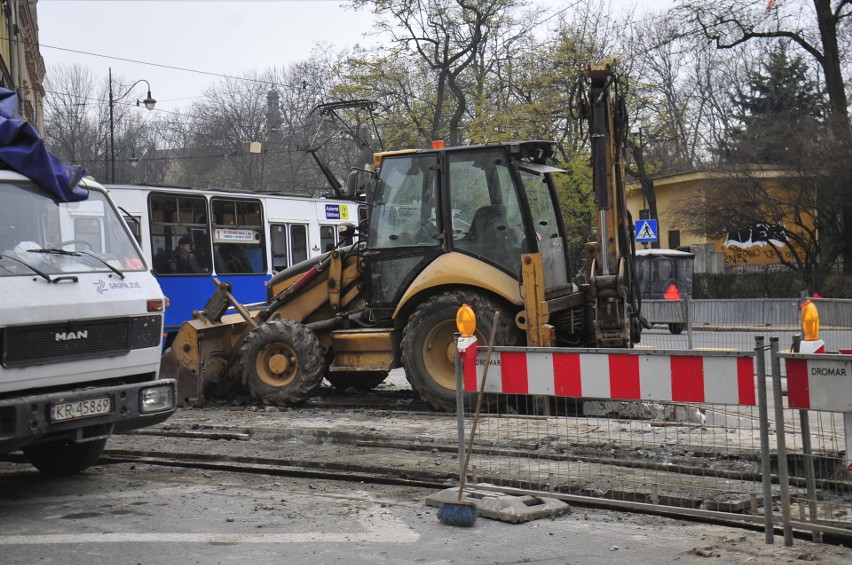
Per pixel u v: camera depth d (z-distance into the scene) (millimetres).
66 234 7094
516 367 6352
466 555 5387
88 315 6785
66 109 66688
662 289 30312
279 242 21141
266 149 58594
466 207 10789
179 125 65312
